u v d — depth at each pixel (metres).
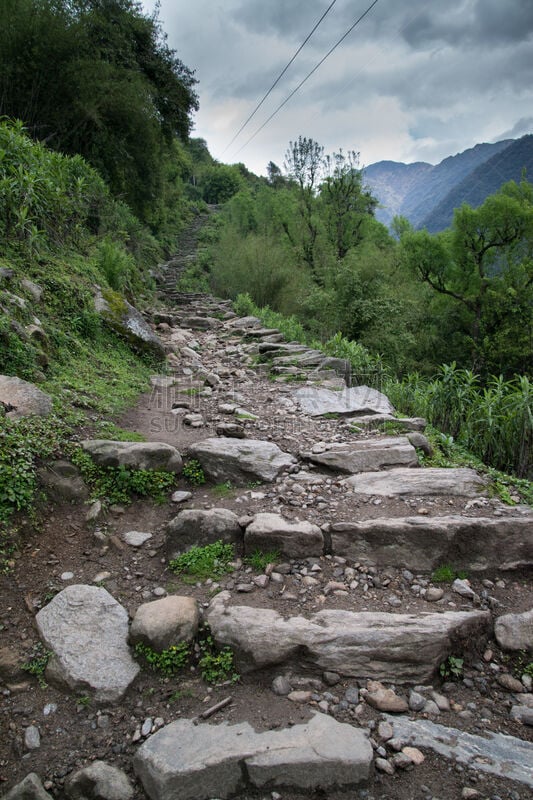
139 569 2.96
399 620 2.44
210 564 2.94
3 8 10.81
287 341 9.79
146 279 15.39
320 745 1.92
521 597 2.75
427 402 6.05
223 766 1.86
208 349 9.38
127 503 3.45
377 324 13.60
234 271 17.64
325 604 2.62
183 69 19.56
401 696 2.21
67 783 1.89
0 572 2.70
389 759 1.93
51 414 3.84
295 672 2.30
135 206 18.64
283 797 1.83
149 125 15.62
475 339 20.84
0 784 1.90
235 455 3.87
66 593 2.62
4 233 6.32
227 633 2.40
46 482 3.21
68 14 12.37
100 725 2.12
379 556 2.96
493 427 5.02
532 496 3.56
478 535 2.95
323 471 3.97
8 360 4.28
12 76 11.34
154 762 1.87
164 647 2.37
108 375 5.70
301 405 5.72
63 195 7.82
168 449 3.79
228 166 53.72
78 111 12.78
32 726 2.10
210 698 2.21
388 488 3.58
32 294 5.61
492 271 22.47
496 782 1.84
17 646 2.40
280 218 24.09
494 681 2.33
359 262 18.22
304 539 2.99
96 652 2.36
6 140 6.45
